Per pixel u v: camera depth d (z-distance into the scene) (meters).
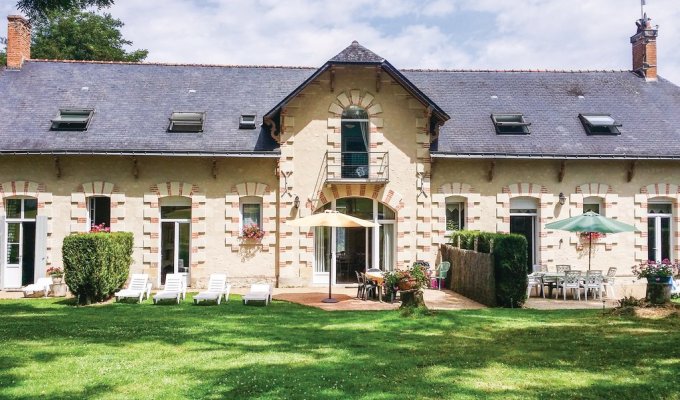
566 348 9.22
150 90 20.12
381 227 19.03
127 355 8.61
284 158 18.28
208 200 18.28
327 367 7.91
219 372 7.62
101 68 20.91
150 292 17.52
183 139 18.19
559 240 19.17
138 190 18.11
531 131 19.64
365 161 18.73
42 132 18.00
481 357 8.58
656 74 22.67
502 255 14.40
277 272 18.30
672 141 19.48
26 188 17.78
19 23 20.59
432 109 18.23
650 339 9.88
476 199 18.98
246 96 20.14
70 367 7.83
